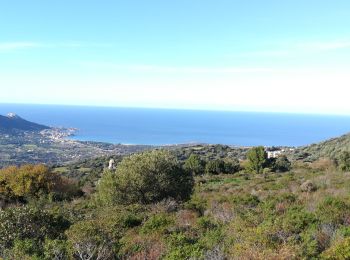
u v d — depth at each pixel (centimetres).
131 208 1806
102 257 993
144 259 984
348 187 2106
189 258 909
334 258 812
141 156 2230
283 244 895
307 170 4012
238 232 1078
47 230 1258
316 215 1190
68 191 2970
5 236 1155
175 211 1788
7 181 2745
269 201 1616
